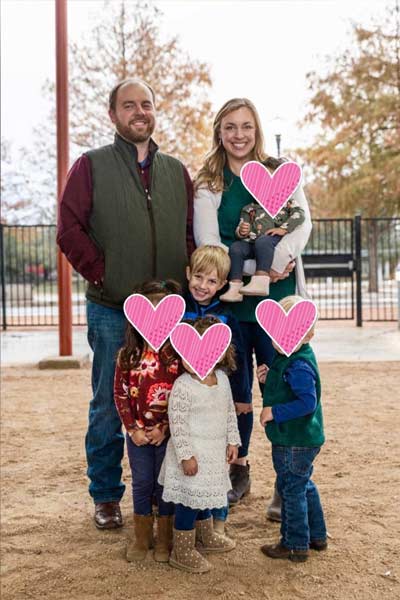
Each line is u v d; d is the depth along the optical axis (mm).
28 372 10500
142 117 4215
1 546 4156
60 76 10875
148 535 3959
